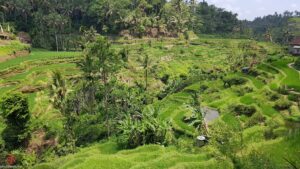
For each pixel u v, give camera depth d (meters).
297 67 86.25
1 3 145.00
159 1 195.75
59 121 66.12
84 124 66.12
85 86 81.44
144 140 52.03
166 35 182.50
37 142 58.84
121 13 169.62
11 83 77.75
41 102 71.44
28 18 154.50
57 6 163.38
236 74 93.31
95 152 49.72
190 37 192.88
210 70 122.12
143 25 174.75
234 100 70.00
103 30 166.12
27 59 96.75
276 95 66.12
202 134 52.50
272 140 38.50
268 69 87.69
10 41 111.31
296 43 124.69
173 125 62.97
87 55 82.25
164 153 41.94
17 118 56.66
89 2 178.12
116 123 66.06
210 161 36.16
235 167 34.19
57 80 68.75
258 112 58.88
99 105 75.62
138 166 36.50
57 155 55.81
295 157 33.81
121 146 52.31
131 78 104.12
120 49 134.38
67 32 156.75
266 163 32.50
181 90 95.38
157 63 124.12
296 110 58.62
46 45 140.25
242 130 45.81
